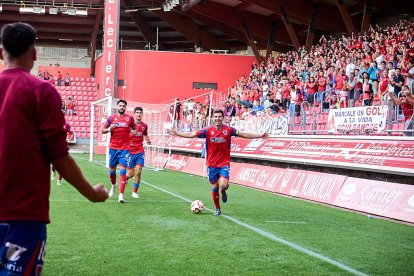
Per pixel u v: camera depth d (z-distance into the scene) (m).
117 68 40.00
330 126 17.12
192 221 9.84
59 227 8.79
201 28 47.34
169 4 37.69
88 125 44.81
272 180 17.42
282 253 7.20
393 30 23.84
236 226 9.41
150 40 50.12
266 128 21.12
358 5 31.53
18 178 3.03
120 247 7.31
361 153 14.40
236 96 31.62
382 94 15.73
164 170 26.75
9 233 3.02
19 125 3.02
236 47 49.12
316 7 32.50
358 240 8.44
